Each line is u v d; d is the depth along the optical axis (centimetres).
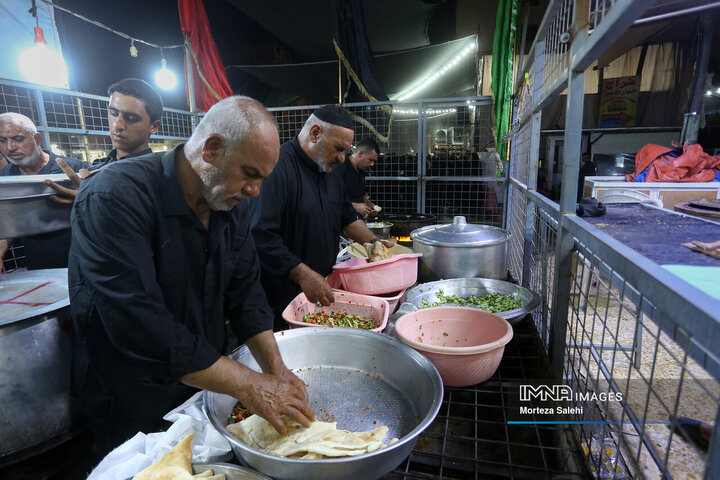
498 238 212
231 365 90
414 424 99
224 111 82
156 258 99
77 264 100
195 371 87
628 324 195
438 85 837
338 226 207
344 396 113
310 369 124
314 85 857
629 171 659
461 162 450
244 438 93
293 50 963
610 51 675
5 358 120
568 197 122
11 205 127
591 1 105
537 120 206
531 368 135
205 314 112
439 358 114
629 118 699
